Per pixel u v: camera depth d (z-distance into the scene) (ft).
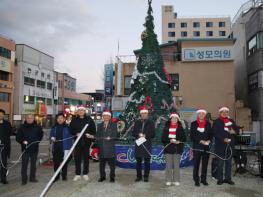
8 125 28.43
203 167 26.53
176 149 26.30
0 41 145.07
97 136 27.66
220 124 26.66
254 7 88.84
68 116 36.99
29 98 168.86
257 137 74.69
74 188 25.26
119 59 92.07
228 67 85.76
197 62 87.04
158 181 27.84
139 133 27.35
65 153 27.99
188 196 23.09
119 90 91.25
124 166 34.04
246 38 87.15
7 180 29.43
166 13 266.57
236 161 32.09
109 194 23.59
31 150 27.71
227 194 23.63
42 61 184.75
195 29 263.70
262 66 75.15
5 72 150.92
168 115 36.40
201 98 85.87
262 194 23.85
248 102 85.76
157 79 37.40
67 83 230.48
